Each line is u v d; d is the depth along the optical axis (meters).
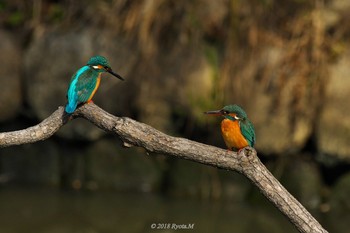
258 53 13.72
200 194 13.91
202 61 13.78
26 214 12.55
